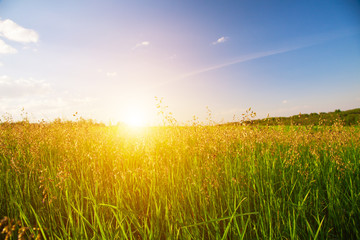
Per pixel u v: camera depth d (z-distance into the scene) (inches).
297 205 93.2
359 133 194.1
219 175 124.1
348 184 117.6
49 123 279.0
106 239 77.0
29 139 199.0
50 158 156.5
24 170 132.9
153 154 149.9
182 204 105.5
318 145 172.6
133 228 94.7
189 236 78.9
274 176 126.4
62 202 107.4
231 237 86.3
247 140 166.9
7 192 115.6
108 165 154.7
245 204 101.3
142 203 108.7
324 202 109.2
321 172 135.7
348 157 151.4
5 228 50.2
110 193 114.1
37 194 108.9
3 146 167.5
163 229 92.0
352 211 92.2
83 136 215.0
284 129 208.8
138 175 129.5
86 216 95.8
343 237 88.6
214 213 92.5
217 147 161.2
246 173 126.5
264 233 79.0
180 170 140.9
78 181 129.6
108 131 249.8
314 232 88.8
